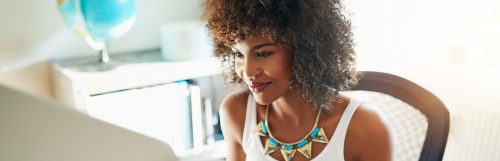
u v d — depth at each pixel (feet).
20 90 0.74
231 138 3.22
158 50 6.58
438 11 5.21
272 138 2.85
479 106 4.39
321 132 2.74
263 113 2.94
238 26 2.27
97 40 5.25
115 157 0.79
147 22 6.46
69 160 0.75
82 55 6.19
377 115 2.80
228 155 3.31
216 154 6.30
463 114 4.58
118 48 6.37
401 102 3.37
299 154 2.80
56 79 5.79
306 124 2.78
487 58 4.81
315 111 2.76
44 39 5.89
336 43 2.52
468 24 4.92
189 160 6.15
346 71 2.69
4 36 5.62
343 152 2.75
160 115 5.73
